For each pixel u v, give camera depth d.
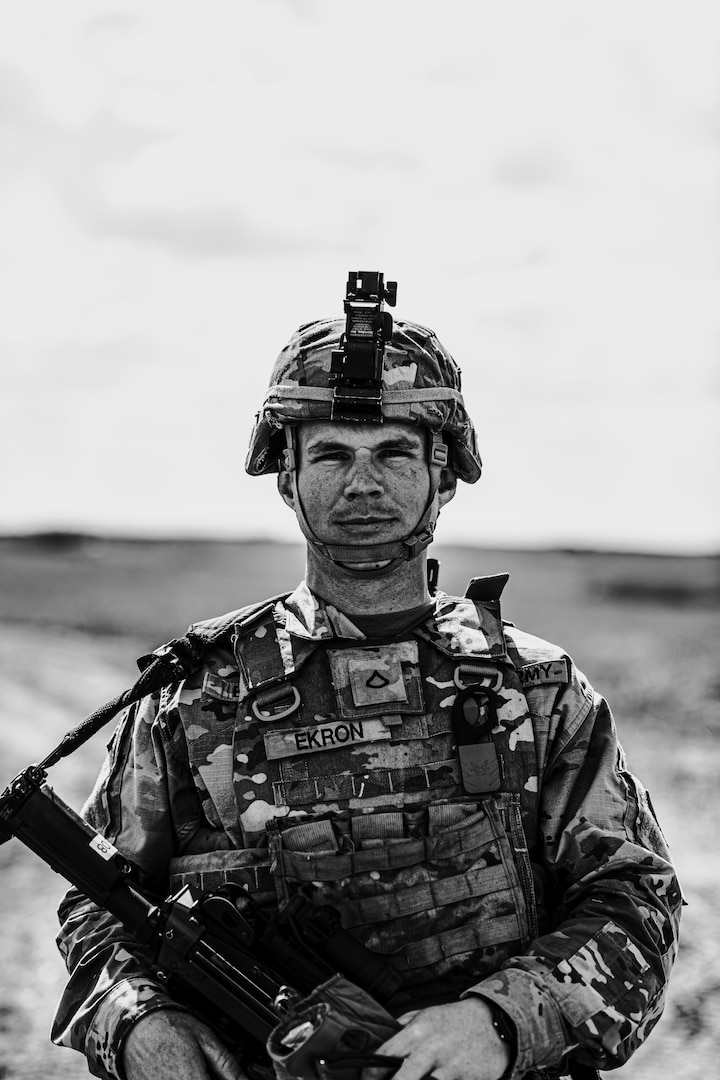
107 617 41.03
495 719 2.72
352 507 2.78
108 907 2.63
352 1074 2.31
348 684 2.74
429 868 2.63
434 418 2.80
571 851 2.67
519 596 51.91
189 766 2.74
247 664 2.76
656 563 82.25
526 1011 2.41
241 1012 2.52
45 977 6.93
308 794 2.67
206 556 94.94
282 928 2.56
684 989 6.39
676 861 9.12
